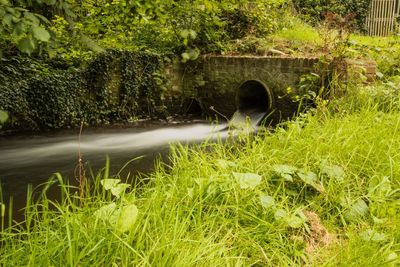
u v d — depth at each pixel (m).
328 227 2.89
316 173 3.41
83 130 7.77
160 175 3.50
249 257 2.56
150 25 9.21
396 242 2.66
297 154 3.68
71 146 6.68
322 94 6.44
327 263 2.39
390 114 4.53
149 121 8.66
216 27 9.34
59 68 8.26
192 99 9.15
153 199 2.77
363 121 4.27
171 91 8.98
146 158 5.87
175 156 3.84
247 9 9.64
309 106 6.55
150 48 9.02
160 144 6.82
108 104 8.34
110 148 6.57
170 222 2.56
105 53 8.10
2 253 2.41
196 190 2.98
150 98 8.74
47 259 2.14
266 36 9.36
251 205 2.96
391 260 2.29
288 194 3.20
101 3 7.79
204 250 2.36
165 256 2.21
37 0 3.94
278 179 3.31
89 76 8.07
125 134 7.57
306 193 3.24
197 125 8.36
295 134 4.10
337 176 3.28
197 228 2.58
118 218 2.39
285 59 7.39
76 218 2.48
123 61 8.32
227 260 2.30
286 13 10.91
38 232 2.50
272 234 2.69
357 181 3.30
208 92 8.80
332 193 3.17
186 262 2.20
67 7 4.28
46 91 7.47
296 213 2.84
